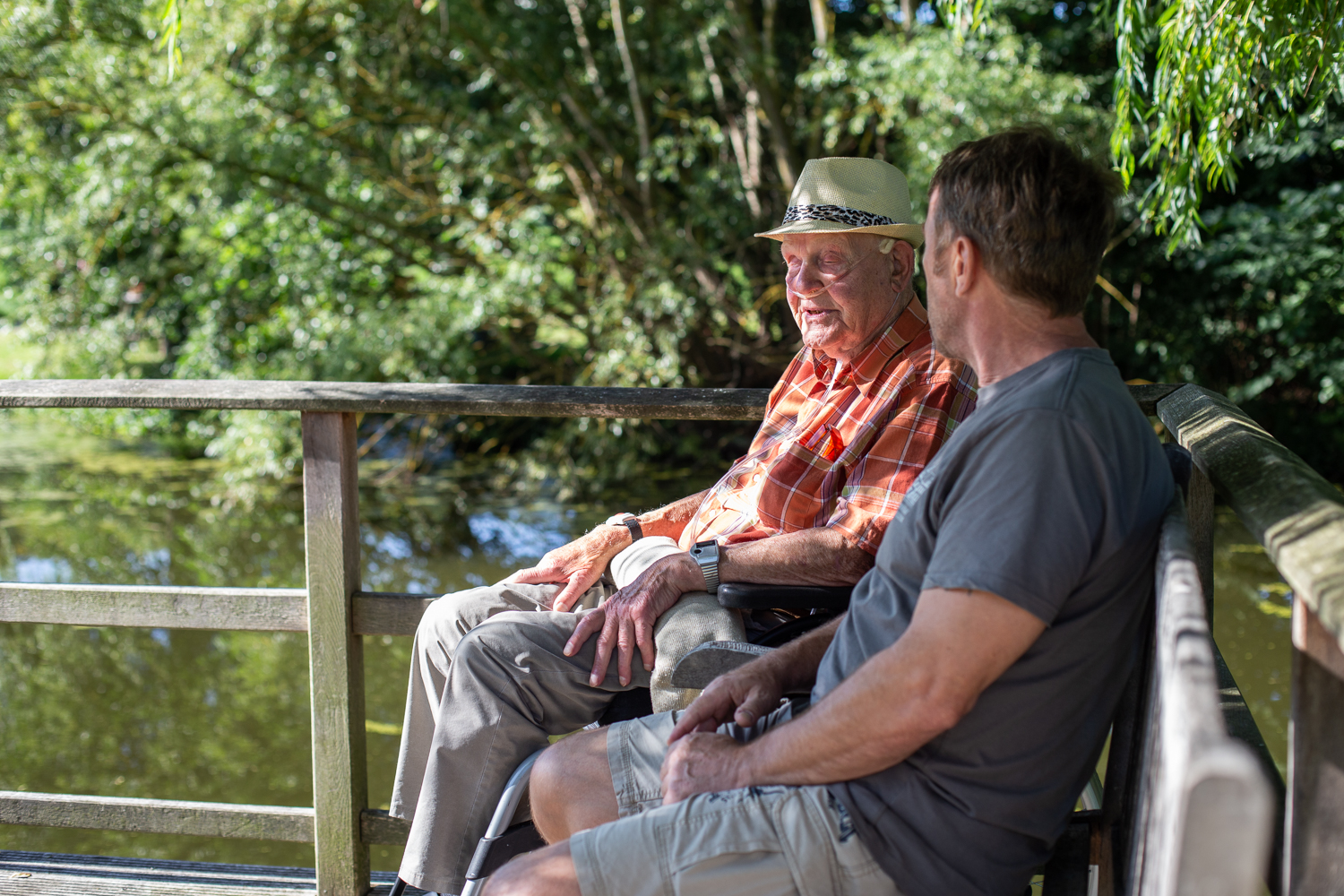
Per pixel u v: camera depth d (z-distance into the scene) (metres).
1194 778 0.72
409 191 8.56
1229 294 8.30
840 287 1.66
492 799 1.57
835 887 1.15
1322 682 0.93
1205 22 2.30
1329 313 7.89
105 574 6.71
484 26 8.30
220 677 5.34
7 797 1.99
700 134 8.55
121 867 1.99
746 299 8.58
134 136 8.02
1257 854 0.71
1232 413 1.48
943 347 1.24
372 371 8.06
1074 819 1.31
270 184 8.43
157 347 9.94
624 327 8.09
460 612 1.74
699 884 1.17
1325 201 7.40
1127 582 1.10
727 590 1.54
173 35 2.39
